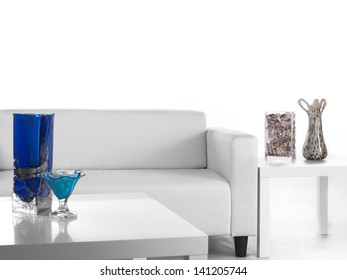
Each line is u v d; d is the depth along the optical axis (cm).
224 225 323
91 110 380
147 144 381
